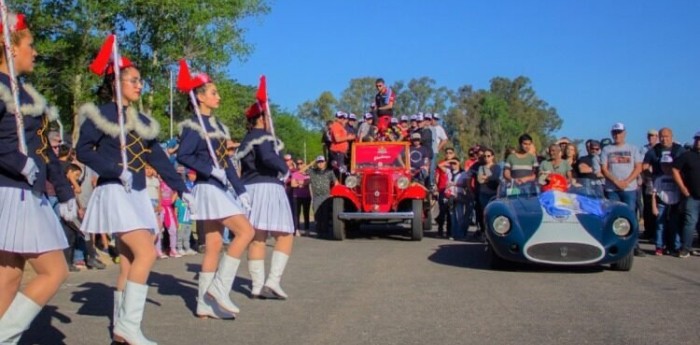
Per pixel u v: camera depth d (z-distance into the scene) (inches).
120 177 206.1
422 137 672.4
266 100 286.7
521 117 3565.5
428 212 630.5
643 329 236.1
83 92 1219.9
